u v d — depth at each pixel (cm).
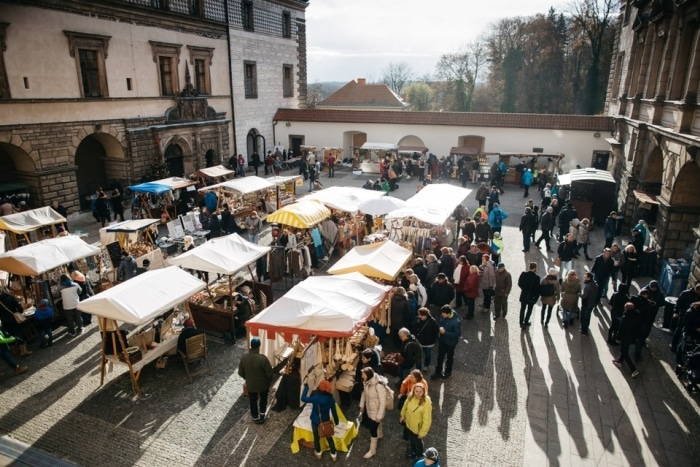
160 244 1720
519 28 5594
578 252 1778
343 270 1173
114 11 2284
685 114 1419
